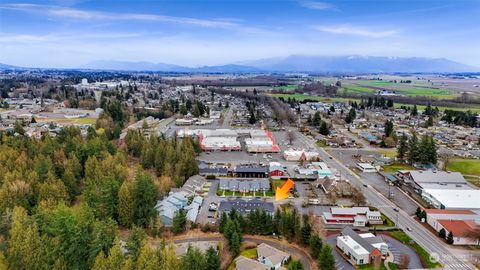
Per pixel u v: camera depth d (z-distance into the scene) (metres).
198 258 53.28
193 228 72.88
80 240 51.97
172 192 88.56
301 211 83.56
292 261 61.91
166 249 54.69
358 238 66.62
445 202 84.75
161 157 105.19
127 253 52.81
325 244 60.12
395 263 62.09
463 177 104.62
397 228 75.19
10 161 89.94
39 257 48.84
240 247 65.81
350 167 119.81
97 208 71.44
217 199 90.06
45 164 86.75
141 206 73.69
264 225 70.88
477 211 80.81
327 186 96.44
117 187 74.62
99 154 103.44
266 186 96.88
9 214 62.09
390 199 91.56
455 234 68.69
